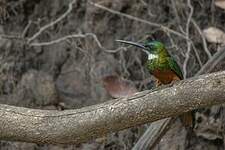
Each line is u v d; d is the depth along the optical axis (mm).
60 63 11719
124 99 5578
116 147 10750
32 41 11797
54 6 12016
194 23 10539
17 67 11641
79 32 11609
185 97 5535
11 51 11719
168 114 5621
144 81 10898
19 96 11367
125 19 11492
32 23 12008
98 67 11336
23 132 5539
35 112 5578
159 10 11266
